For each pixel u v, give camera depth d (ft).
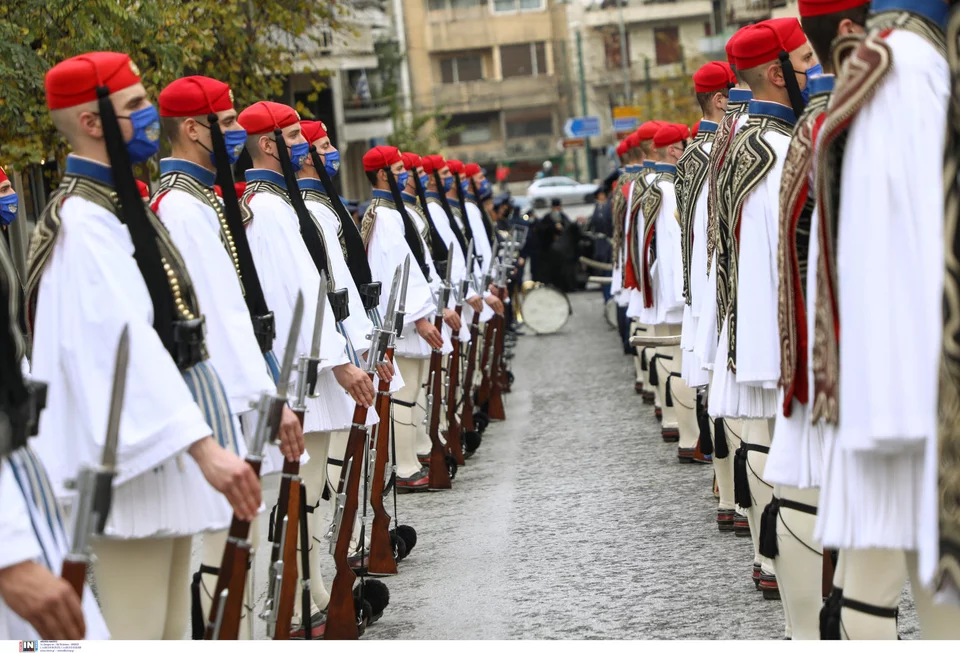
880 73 9.20
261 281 18.03
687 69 170.60
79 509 9.31
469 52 219.00
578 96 217.97
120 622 12.44
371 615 18.25
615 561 21.25
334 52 89.20
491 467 31.40
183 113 15.34
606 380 46.57
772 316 15.20
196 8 40.06
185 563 13.46
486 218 50.06
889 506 9.89
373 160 27.09
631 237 32.83
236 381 14.66
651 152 31.65
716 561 20.70
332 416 18.54
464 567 21.70
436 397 28.27
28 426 9.76
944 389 8.86
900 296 9.02
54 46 30.19
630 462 30.35
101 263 11.84
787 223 12.60
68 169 12.42
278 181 18.97
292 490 14.39
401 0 213.25
